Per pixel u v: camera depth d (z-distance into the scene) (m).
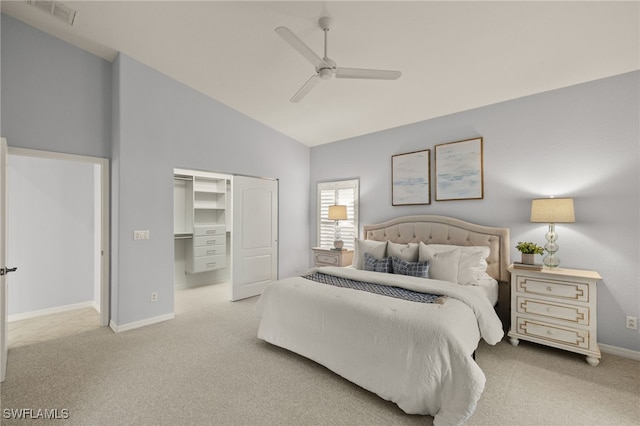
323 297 2.50
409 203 4.15
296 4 2.25
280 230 5.08
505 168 3.37
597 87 2.84
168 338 3.07
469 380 1.68
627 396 2.08
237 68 3.36
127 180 3.30
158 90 3.56
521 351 2.78
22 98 2.89
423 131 4.06
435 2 2.09
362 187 4.75
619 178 2.72
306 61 3.07
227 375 2.36
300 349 2.54
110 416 1.87
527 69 2.79
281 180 5.09
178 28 2.76
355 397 2.08
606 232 2.77
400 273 3.21
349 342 2.21
